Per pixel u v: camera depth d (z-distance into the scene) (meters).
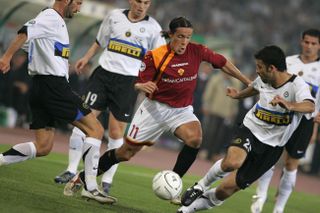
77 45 63.06
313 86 33.78
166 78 27.38
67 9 26.67
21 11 60.69
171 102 27.70
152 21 34.09
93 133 26.92
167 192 26.56
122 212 26.84
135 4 33.28
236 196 41.00
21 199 25.20
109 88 33.34
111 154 28.81
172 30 26.88
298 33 114.62
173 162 60.12
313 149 71.88
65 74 26.62
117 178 39.97
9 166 34.59
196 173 53.81
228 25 111.00
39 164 38.78
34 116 27.27
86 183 26.91
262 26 113.69
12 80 63.91
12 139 52.66
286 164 33.53
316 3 119.31
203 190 26.64
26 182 30.22
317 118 29.94
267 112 26.52
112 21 33.75
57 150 51.66
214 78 65.44
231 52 73.94
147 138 28.11
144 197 33.59
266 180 33.88
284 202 33.81
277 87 26.33
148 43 33.81
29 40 25.56
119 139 33.19
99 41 34.25
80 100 26.80
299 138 32.91
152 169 50.16
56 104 26.45
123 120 33.31
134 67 33.53
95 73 33.81
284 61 25.88
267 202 41.28
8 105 64.25
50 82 26.30
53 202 25.86
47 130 27.52
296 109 24.89
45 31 25.78
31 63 26.42
